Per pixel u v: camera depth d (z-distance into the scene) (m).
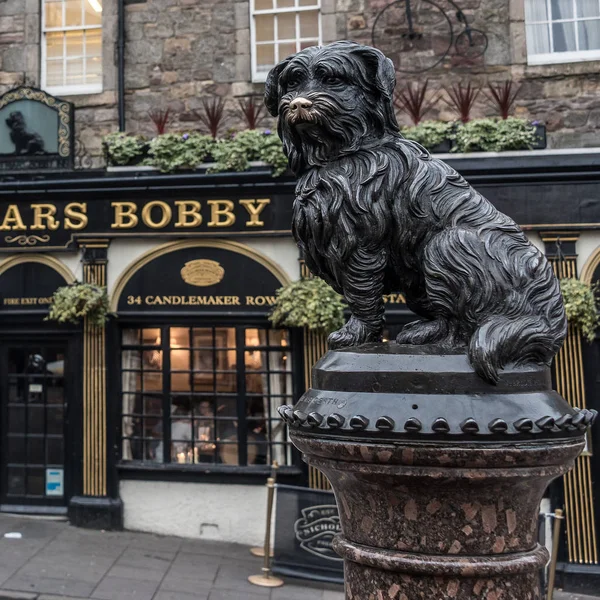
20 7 8.09
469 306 1.57
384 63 1.81
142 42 7.77
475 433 1.36
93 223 7.21
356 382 1.51
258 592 5.70
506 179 6.48
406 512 1.48
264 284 7.00
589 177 6.39
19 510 7.45
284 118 1.83
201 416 7.20
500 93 7.00
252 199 6.96
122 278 7.21
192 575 6.01
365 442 1.43
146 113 7.73
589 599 6.00
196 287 7.10
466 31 7.20
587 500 6.24
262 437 7.11
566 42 7.32
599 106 7.01
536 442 1.39
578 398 6.30
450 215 1.69
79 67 8.17
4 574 5.77
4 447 7.56
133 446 7.30
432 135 6.66
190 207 7.07
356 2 7.42
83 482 7.16
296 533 5.73
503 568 1.44
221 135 7.50
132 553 6.48
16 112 7.34
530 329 1.50
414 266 1.76
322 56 1.80
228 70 7.64
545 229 6.45
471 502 1.44
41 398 7.57
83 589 5.55
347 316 6.75
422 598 1.46
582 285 6.25
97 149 7.79
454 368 1.45
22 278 7.40
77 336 7.27
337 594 5.72
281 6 7.81
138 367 7.33
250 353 7.16
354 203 1.75
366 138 1.82
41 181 7.17
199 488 7.07
